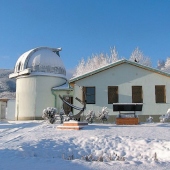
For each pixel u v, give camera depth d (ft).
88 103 69.77
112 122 67.97
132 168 18.94
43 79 84.64
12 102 104.27
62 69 91.97
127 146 30.19
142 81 70.49
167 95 69.82
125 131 42.27
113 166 19.57
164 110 69.26
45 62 87.40
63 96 83.97
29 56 88.33
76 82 70.54
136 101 70.03
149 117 66.18
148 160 22.79
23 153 25.41
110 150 29.01
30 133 41.22
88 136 36.32
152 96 69.87
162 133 40.06
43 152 27.27
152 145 29.96
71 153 27.86
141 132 41.16
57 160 21.88
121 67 71.15
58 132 41.86
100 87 70.33
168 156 24.95
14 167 19.10
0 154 24.44
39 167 19.13
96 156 26.71
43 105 83.20
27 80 85.10
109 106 69.51
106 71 70.95
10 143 31.71
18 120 84.99
